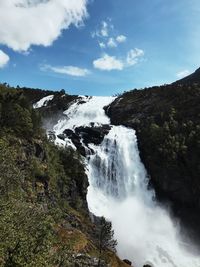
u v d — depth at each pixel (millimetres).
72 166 118500
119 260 81812
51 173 104188
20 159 93062
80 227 91125
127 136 148000
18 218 43000
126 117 173500
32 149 102375
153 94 184250
